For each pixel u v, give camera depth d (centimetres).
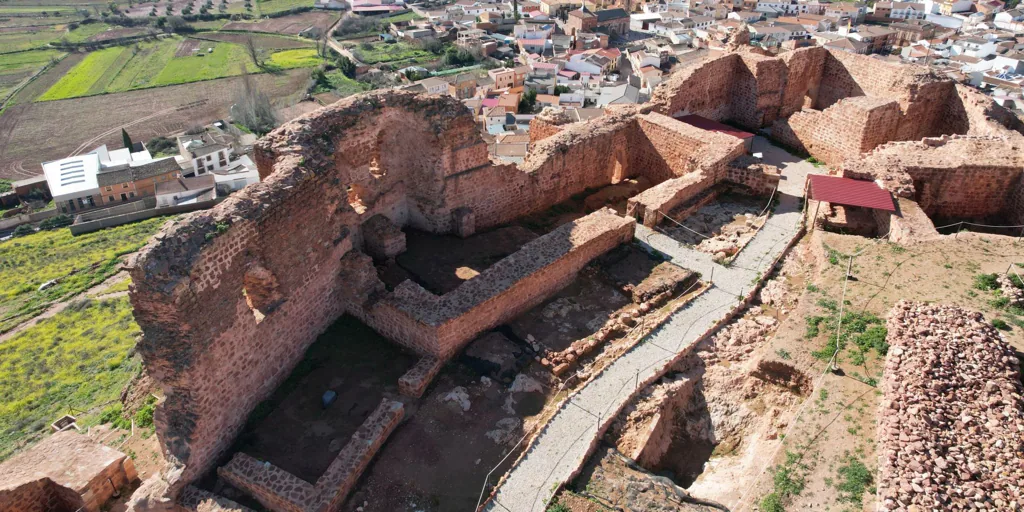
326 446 1686
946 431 1402
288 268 1822
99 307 4909
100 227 7819
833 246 2161
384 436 1686
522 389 1820
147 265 1439
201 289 1534
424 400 1802
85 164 9281
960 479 1299
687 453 1753
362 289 2033
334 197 1977
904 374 1532
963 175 2464
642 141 3066
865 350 1714
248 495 1606
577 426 1675
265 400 1831
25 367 3934
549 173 2770
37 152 10681
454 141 2358
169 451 1616
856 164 2502
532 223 2723
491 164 2564
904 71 3078
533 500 1515
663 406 1747
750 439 1700
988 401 1466
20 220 8344
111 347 4094
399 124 2311
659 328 1986
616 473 1571
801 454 1438
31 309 5256
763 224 2498
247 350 1727
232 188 8781
